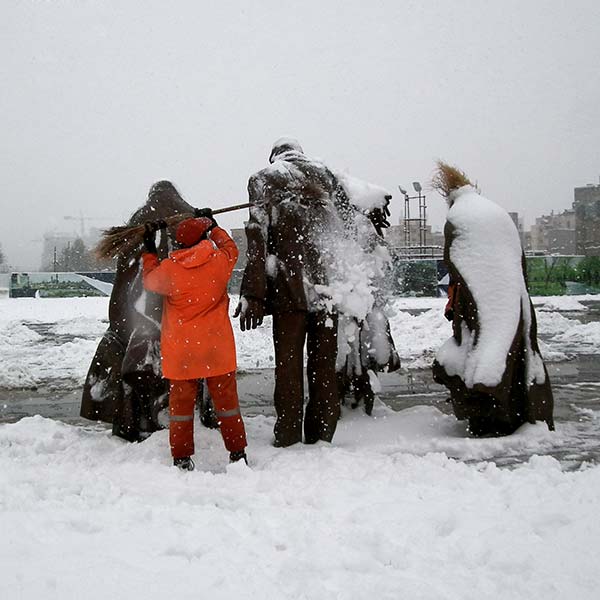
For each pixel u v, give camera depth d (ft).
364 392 20.71
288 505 12.25
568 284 104.99
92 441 17.79
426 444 17.22
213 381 15.76
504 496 12.52
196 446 16.83
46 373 34.47
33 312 79.30
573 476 13.53
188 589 8.90
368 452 16.14
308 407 17.95
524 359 18.15
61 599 8.59
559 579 9.26
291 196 17.63
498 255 18.29
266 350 41.01
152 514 11.60
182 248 16.10
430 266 101.65
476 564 9.74
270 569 9.57
